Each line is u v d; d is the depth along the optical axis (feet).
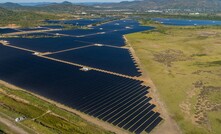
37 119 214.28
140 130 205.87
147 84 305.94
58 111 227.61
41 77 317.83
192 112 239.71
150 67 374.63
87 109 236.22
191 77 333.21
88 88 285.43
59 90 278.05
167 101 261.85
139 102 255.70
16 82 299.17
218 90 289.74
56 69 351.25
